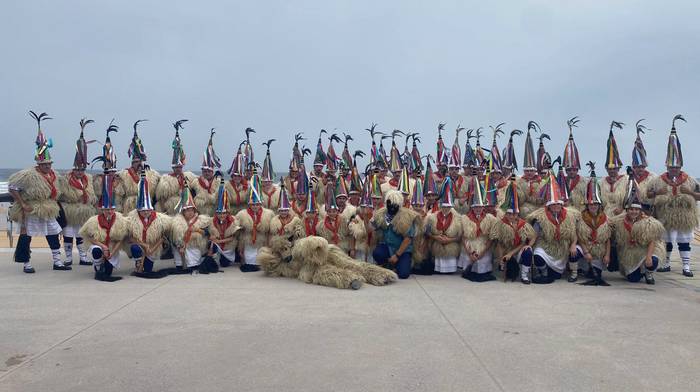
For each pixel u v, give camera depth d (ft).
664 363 14.80
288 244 28.66
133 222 28.50
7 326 18.52
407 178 32.99
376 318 19.74
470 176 36.96
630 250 26.76
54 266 31.27
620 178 31.89
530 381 13.44
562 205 27.40
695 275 29.53
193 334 17.57
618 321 19.33
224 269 31.60
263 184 35.47
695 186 29.68
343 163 38.45
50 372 14.08
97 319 19.49
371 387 13.03
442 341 16.81
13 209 29.91
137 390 12.89
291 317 19.84
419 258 29.76
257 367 14.43
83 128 32.68
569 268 29.35
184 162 34.86
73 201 32.37
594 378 13.66
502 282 27.40
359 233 29.84
